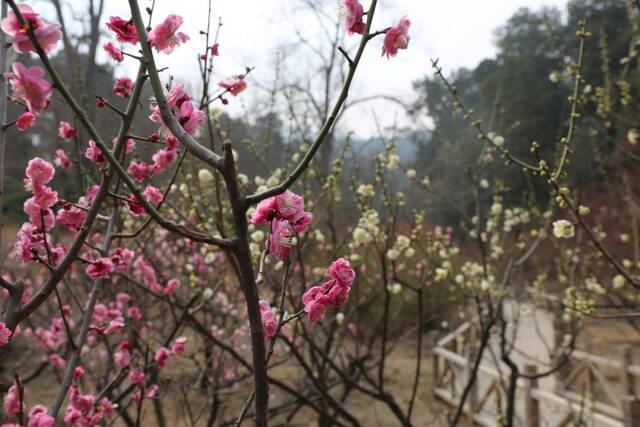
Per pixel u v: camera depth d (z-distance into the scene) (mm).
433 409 5816
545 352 7223
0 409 1936
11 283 1257
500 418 3225
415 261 6941
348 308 4516
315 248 4754
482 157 3975
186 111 1098
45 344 3639
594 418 4203
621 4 12711
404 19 1042
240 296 5113
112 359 3160
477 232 3652
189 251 4051
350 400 5949
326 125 915
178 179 3426
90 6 6211
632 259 8328
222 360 4305
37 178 1292
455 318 8906
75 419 1767
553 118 13867
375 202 4355
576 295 2852
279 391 5484
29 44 934
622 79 3725
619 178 6316
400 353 7867
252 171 4605
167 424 4363
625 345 5035
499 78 14703
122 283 4094
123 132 1358
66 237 3172
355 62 965
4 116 1486
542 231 3891
